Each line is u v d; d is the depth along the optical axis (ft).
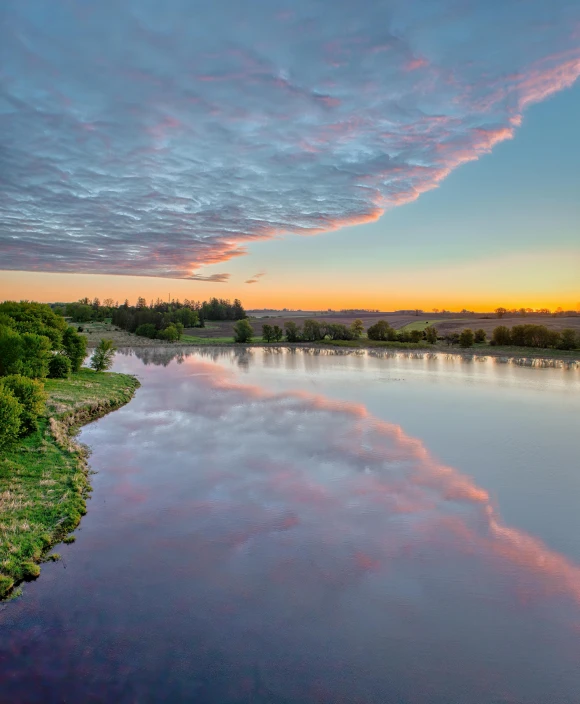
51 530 67.77
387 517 74.84
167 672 44.86
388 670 45.55
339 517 74.74
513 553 64.90
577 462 100.53
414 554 64.54
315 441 113.39
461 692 43.11
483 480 90.27
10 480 80.43
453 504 79.66
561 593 56.59
